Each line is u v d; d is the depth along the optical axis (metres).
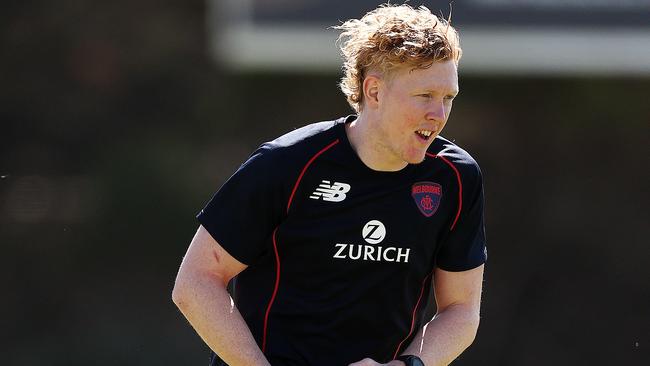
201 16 42.94
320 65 41.22
